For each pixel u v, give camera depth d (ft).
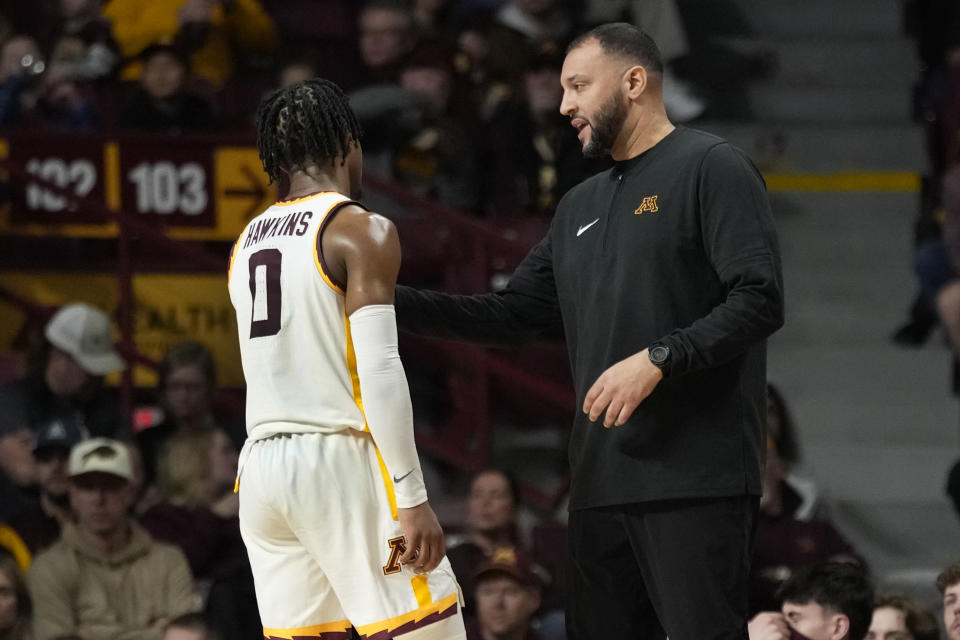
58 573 65.31
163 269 83.97
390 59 94.79
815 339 91.30
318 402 37.17
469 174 90.12
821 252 95.71
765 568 65.26
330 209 37.19
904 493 81.00
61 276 84.53
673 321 38.37
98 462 65.82
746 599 38.70
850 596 53.62
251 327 37.83
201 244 85.05
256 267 37.81
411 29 95.09
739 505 38.42
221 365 83.92
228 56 98.89
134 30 99.76
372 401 36.14
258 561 38.47
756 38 106.73
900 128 101.55
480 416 77.92
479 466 77.92
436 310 41.86
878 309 92.48
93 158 84.33
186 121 91.40
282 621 38.11
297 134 38.47
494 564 62.69
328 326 37.01
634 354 37.52
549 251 42.80
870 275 93.76
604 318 39.19
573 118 40.29
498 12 97.19
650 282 38.47
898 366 87.71
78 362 74.79
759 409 39.09
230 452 73.77
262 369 37.60
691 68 104.06
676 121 94.63
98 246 85.10
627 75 39.42
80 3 100.17
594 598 40.63
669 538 38.40
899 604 57.77
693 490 37.96
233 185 84.79
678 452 38.22
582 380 39.81
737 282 37.04
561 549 70.03
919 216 96.73
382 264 36.58
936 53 107.45
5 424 74.28
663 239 38.40
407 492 36.63
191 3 97.14
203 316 84.02
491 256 82.33
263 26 99.45
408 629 37.17
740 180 37.73
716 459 38.11
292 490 36.88
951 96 101.19
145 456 73.92
